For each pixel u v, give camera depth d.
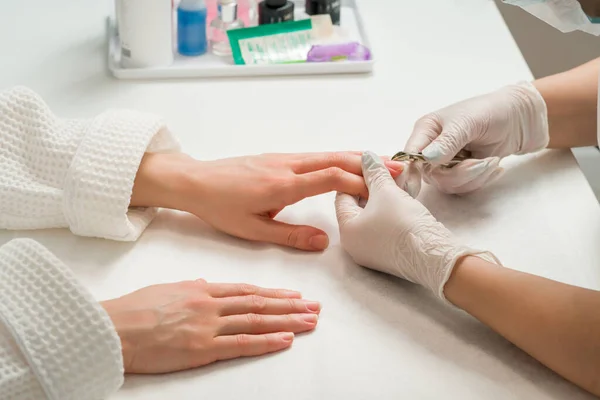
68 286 0.87
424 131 1.12
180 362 0.90
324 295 0.99
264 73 1.33
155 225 1.07
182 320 0.91
